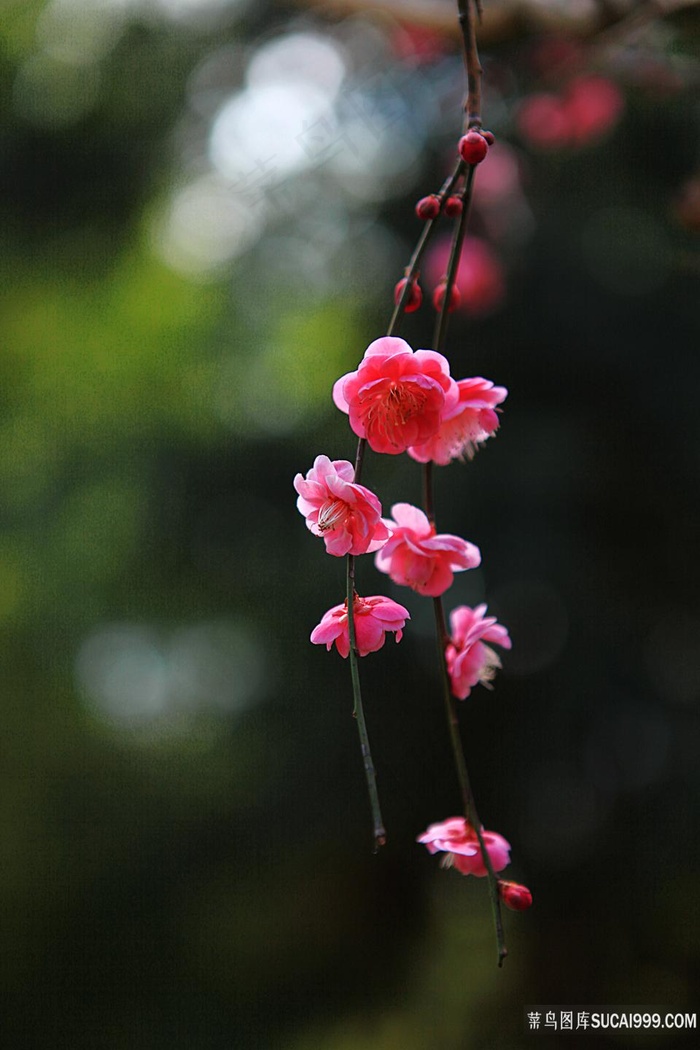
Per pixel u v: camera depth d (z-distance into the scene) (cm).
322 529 139
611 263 555
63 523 751
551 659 613
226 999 702
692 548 577
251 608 703
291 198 601
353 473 143
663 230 503
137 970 708
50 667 778
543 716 614
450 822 164
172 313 741
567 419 587
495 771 634
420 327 605
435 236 546
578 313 570
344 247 666
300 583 666
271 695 685
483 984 671
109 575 749
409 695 645
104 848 734
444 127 495
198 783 741
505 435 586
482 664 159
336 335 725
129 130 698
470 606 606
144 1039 680
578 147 413
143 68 650
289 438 685
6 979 691
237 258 733
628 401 579
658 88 353
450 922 722
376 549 150
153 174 702
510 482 579
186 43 632
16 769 752
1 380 760
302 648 661
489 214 516
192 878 724
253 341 736
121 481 730
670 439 571
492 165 469
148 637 855
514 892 157
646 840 604
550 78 365
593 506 583
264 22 518
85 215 748
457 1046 641
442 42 361
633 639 595
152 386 724
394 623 142
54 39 671
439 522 592
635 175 509
